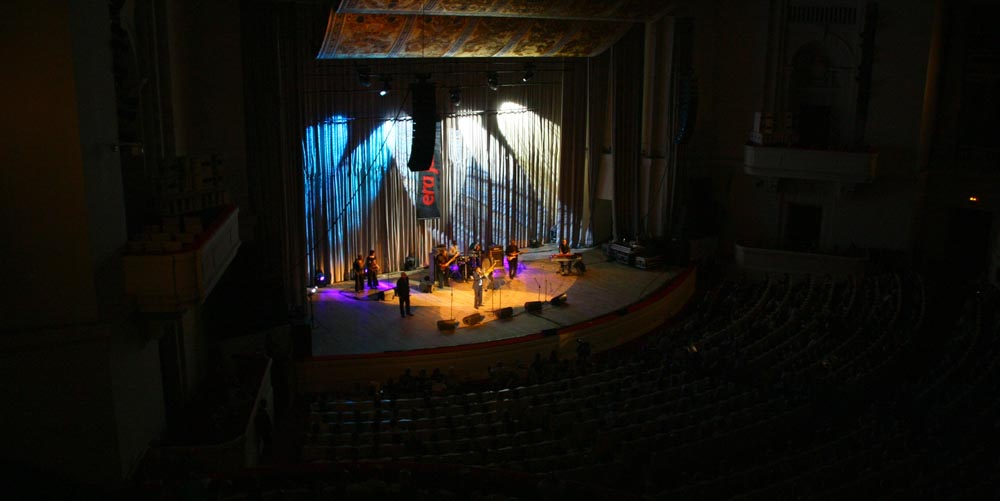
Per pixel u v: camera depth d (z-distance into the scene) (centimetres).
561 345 2088
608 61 2875
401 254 2642
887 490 1192
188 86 1795
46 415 1055
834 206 2828
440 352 1933
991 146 2728
